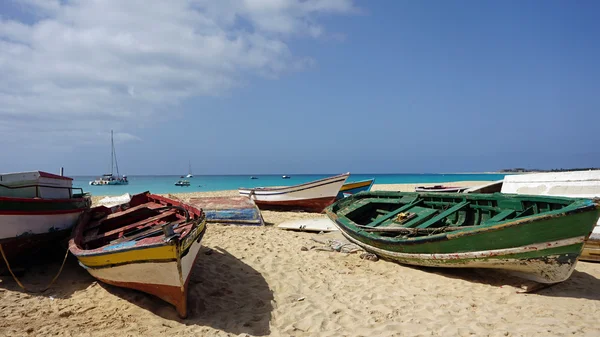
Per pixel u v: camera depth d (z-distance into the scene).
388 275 7.27
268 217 15.45
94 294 5.96
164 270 5.11
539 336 4.69
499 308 5.58
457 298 6.00
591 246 7.77
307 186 16.95
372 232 8.50
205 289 6.28
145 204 8.91
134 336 4.77
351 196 11.57
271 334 4.93
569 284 6.49
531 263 5.98
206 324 5.17
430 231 7.66
